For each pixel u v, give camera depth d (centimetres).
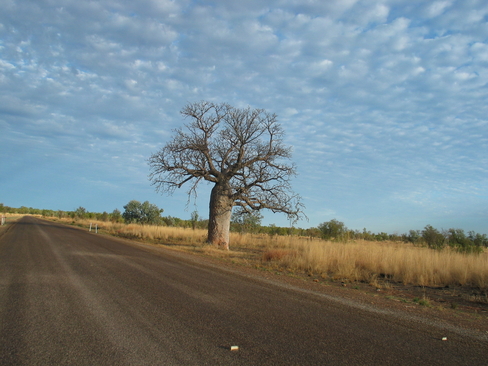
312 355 399
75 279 816
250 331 480
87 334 440
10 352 372
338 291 888
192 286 801
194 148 2198
